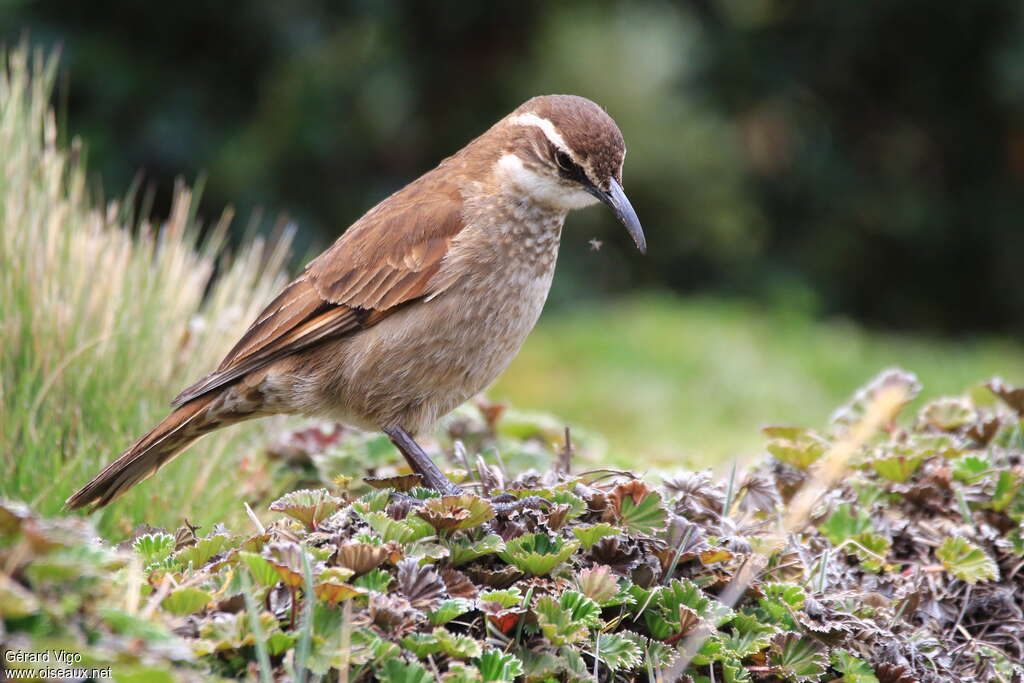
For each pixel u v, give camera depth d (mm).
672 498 7789
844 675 6867
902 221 26922
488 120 23844
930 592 7906
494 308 8859
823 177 26625
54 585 5191
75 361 9711
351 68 21422
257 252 11781
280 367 8805
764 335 21953
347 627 5707
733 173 26312
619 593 6672
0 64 12328
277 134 20734
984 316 27766
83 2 19469
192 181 20125
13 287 9633
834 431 9867
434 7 22172
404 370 8781
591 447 11023
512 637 6461
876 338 24797
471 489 7691
